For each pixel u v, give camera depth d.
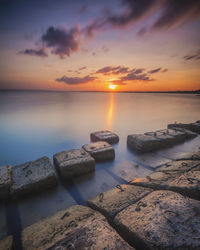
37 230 1.42
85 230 1.32
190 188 1.67
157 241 1.12
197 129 5.96
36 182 2.25
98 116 11.19
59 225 1.43
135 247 1.22
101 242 1.19
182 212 1.34
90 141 5.74
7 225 1.74
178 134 4.58
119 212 1.52
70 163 2.66
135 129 7.49
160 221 1.29
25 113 12.18
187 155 2.94
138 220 1.35
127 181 2.61
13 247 1.38
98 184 2.52
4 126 8.06
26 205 2.04
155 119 9.99
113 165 3.21
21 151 4.82
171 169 2.37
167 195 1.63
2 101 24.75
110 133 5.31
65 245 1.19
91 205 1.85
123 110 14.76
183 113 12.69
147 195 1.71
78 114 12.06
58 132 6.99
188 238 1.09
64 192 2.32
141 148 3.91
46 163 2.69
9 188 2.13
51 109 14.98
